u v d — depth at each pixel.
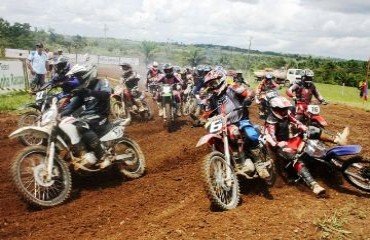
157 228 5.16
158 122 12.63
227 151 6.02
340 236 4.83
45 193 6.30
